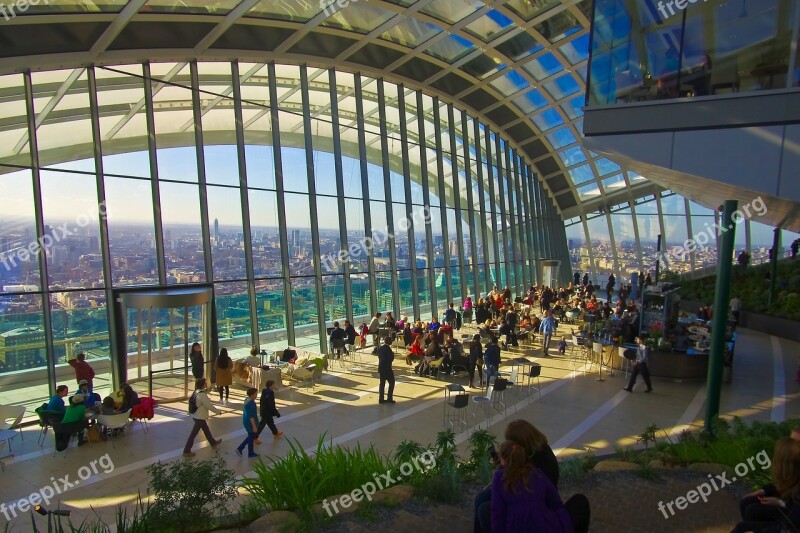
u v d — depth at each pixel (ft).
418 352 54.75
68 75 41.06
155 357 42.83
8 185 37.58
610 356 53.57
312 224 59.62
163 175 46.80
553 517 11.08
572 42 72.23
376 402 41.88
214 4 43.70
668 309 55.83
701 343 51.62
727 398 43.47
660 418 38.11
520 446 11.69
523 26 64.80
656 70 29.60
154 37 44.37
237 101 52.49
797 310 75.25
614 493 20.26
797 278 88.33
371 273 67.62
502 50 72.28
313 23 51.60
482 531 13.48
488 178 101.45
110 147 43.32
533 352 62.49
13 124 38.22
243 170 52.80
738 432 26.02
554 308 84.48
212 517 18.08
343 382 48.14
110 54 42.52
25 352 37.70
